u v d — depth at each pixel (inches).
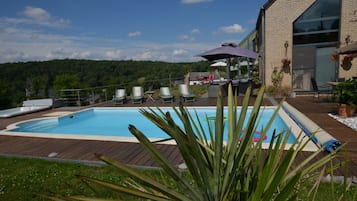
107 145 188.7
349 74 373.7
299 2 385.7
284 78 402.3
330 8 377.4
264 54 410.3
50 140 210.4
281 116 264.5
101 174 136.0
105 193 104.7
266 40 406.3
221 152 32.6
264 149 138.8
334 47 382.9
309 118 234.5
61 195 34.2
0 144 205.5
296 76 402.6
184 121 30.1
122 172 29.5
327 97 355.6
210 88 448.1
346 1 366.9
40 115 372.5
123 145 187.2
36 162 160.6
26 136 226.7
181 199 31.2
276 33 400.2
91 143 195.8
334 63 386.0
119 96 462.6
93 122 372.5
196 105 370.6
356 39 367.2
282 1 393.1
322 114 250.2
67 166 151.3
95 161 156.3
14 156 174.4
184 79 695.7
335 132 184.1
